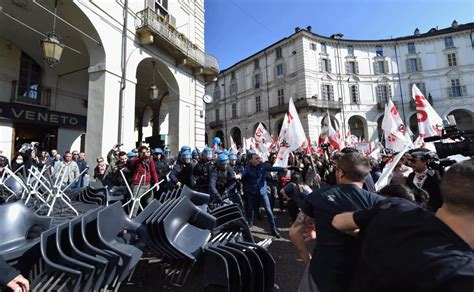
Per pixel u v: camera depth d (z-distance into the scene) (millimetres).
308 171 6492
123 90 9055
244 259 2605
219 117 41656
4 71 9039
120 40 9211
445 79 32500
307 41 30953
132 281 3314
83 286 2016
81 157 8094
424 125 5512
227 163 5770
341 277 1626
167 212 2789
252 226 5965
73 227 2275
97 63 8633
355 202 1740
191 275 3305
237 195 5855
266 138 10062
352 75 32594
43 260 2117
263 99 34969
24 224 2496
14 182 4539
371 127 31938
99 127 8312
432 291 931
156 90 10539
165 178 6031
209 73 13477
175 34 11305
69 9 7836
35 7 7715
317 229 1849
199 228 3006
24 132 9961
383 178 3754
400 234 1099
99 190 4777
